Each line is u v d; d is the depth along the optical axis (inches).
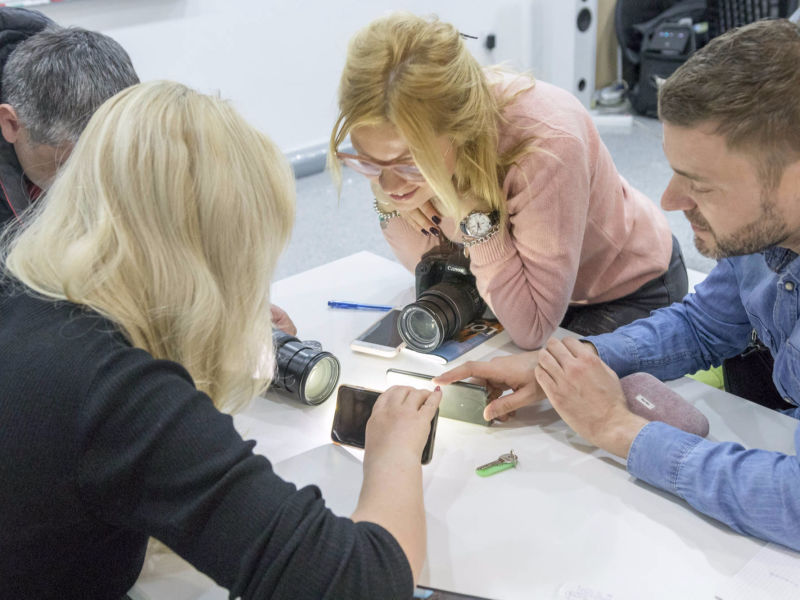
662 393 50.1
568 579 38.8
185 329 34.7
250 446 33.2
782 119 38.0
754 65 37.9
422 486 42.2
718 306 56.8
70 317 33.0
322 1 165.5
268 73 165.2
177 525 31.1
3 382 31.8
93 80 53.5
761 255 52.7
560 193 58.2
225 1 153.2
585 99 192.4
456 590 38.5
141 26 144.9
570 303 76.9
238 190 34.2
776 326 52.1
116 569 37.8
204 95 35.5
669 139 41.9
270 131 170.6
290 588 30.9
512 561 40.0
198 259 34.1
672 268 75.5
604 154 67.5
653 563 39.6
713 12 164.7
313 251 142.9
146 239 33.1
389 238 70.1
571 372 48.3
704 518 42.4
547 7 176.9
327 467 47.4
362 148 54.7
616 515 42.8
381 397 45.9
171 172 32.9
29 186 61.6
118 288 33.2
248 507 31.3
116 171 32.9
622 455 45.8
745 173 40.2
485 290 61.9
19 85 54.0
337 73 174.7
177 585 39.9
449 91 51.2
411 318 59.2
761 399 59.7
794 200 40.7
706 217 43.7
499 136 58.6
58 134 53.4
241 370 38.8
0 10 60.6
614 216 70.0
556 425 50.8
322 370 54.1
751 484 40.4
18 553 34.1
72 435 31.1
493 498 44.4
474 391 50.8
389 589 32.7
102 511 32.7
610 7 193.9
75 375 31.3
